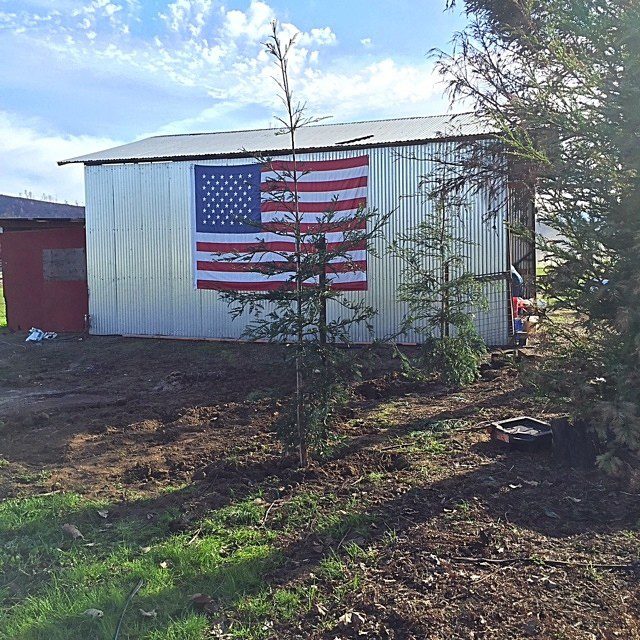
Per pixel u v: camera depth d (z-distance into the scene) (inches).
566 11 183.8
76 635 137.6
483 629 132.6
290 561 167.5
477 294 404.5
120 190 679.7
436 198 501.4
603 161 172.7
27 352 621.3
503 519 186.4
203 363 526.9
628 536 172.2
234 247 585.3
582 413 184.9
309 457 250.1
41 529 195.3
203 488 225.5
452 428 289.7
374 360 246.7
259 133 784.9
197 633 135.4
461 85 325.7
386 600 145.0
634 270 164.9
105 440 296.8
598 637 129.3
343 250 240.2
